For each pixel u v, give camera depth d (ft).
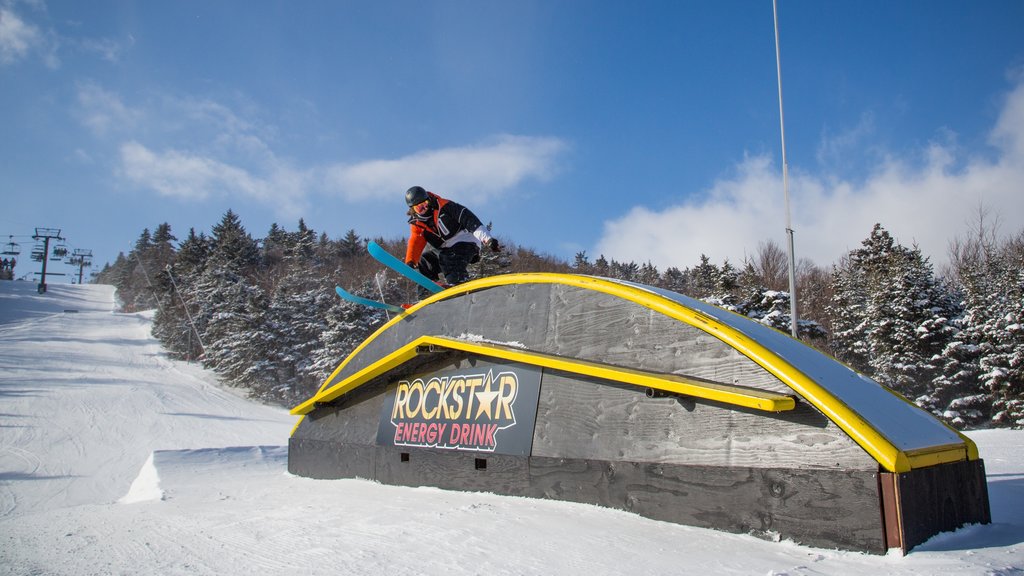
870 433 10.87
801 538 11.41
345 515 16.19
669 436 14.02
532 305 18.67
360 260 244.83
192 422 77.05
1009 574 8.91
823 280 127.34
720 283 75.82
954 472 12.05
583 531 12.76
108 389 96.89
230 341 118.52
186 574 10.99
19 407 78.43
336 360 112.06
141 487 30.37
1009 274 76.18
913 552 10.25
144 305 248.52
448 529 13.35
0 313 200.13
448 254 23.70
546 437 16.83
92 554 13.23
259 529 14.88
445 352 21.03
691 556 10.78
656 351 15.01
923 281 78.18
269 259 281.95
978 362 72.33
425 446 20.81
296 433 28.58
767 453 12.23
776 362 12.55
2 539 15.97
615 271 244.42
